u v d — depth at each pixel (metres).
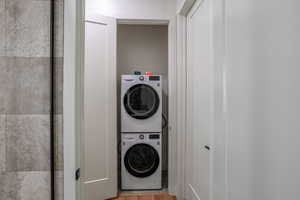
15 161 0.95
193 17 2.32
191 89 2.41
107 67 2.72
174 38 2.73
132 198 2.73
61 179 1.00
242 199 1.11
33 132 0.95
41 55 0.95
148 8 2.78
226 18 1.33
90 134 2.59
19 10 0.94
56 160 0.99
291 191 0.77
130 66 3.77
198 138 2.13
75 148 1.02
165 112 3.77
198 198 2.10
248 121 1.06
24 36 0.94
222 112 1.38
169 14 2.79
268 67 0.90
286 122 0.79
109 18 2.72
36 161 0.96
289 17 0.77
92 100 2.61
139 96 3.00
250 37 1.04
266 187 0.91
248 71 1.06
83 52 1.17
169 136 2.82
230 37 1.26
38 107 0.95
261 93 0.95
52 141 0.97
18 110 0.94
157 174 2.98
